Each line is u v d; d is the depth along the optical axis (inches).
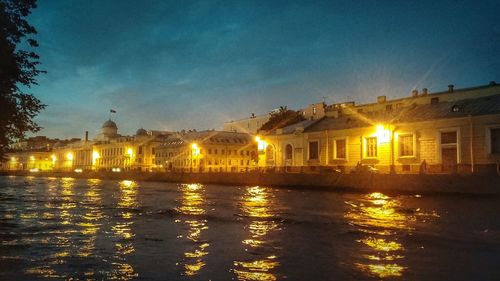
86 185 2620.6
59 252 450.9
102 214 837.2
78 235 563.5
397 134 1897.1
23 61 781.9
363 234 561.3
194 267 383.9
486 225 644.1
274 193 1550.2
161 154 4943.4
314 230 599.5
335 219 726.5
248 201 1162.6
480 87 2087.8
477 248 465.1
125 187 2273.6
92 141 6569.9
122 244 496.1
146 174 3425.2
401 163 1863.9
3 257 426.0
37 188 2191.2
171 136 5206.7
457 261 403.9
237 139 4483.3
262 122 4763.8
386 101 2488.9
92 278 349.1
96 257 425.4
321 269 375.6
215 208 949.8
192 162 4210.1
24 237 548.1
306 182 1817.2
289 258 419.2
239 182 2276.1
